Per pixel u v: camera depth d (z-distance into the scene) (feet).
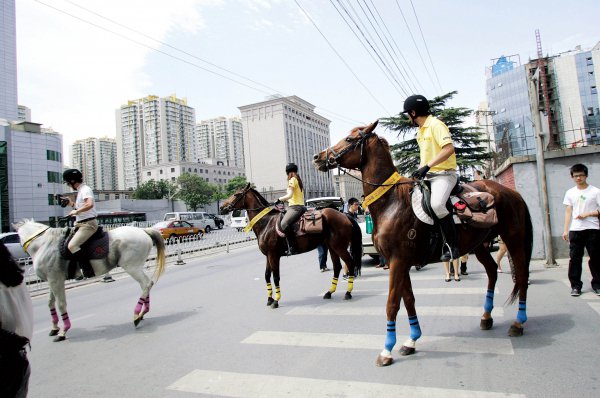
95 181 393.29
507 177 36.27
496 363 12.13
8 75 192.65
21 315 6.86
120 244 19.60
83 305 26.68
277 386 11.68
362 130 14.58
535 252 31.22
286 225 21.76
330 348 14.61
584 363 11.68
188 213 115.75
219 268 40.11
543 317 16.39
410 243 12.95
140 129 372.38
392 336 12.76
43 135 151.94
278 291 21.95
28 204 144.46
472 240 14.11
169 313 22.04
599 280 19.17
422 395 10.45
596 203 18.84
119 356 15.49
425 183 13.34
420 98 13.91
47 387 12.89
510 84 228.63
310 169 327.06
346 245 22.94
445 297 21.34
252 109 304.91
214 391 11.67
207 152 430.20
